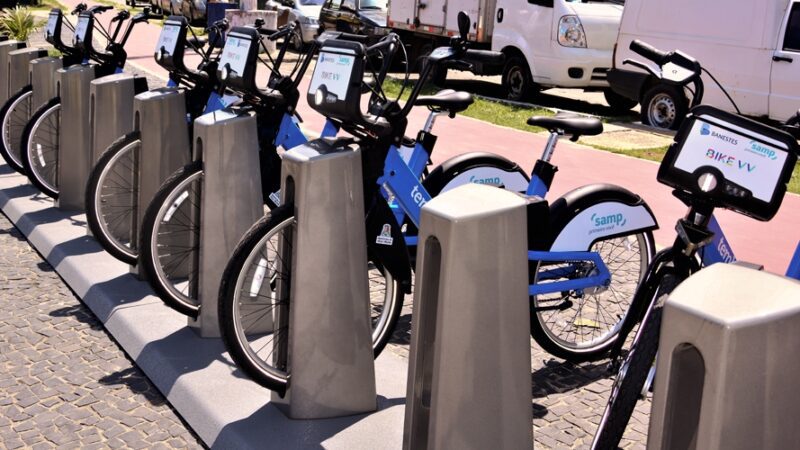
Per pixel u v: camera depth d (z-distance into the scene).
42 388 3.97
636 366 2.87
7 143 6.93
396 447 3.30
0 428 3.62
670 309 1.83
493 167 4.86
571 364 4.29
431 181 4.75
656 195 7.87
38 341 4.46
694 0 11.20
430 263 2.58
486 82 16.67
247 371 3.46
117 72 6.50
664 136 10.91
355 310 3.43
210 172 4.06
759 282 1.89
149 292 4.83
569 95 15.29
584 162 9.16
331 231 3.33
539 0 13.18
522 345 2.60
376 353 3.91
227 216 4.12
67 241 5.68
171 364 3.96
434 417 2.54
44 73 6.91
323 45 3.51
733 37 10.82
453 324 2.50
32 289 5.18
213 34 5.79
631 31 11.89
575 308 4.80
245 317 4.20
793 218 7.33
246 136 4.12
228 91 5.25
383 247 3.78
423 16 15.84
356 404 3.51
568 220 4.04
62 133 6.16
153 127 4.74
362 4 17.62
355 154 3.34
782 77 10.39
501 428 2.60
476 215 2.47
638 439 3.58
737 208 2.75
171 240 4.75
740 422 1.78
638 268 5.22
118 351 4.35
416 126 10.99
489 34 14.62
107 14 26.59
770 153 2.67
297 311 3.36
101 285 4.92
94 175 4.88
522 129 11.05
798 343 1.81
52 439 3.54
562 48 12.90
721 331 1.75
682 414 1.89
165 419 3.71
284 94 4.54
